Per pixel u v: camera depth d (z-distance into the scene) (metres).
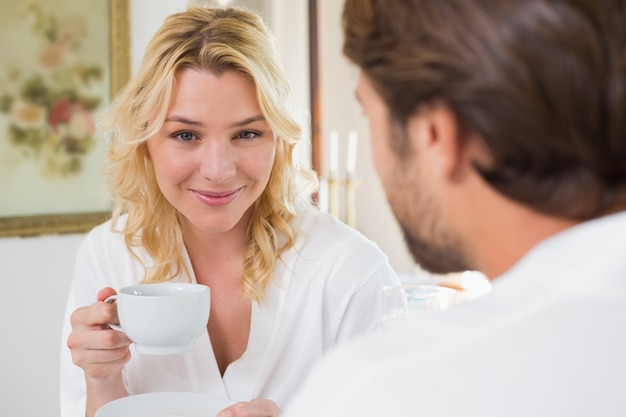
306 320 1.36
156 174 1.26
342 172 4.46
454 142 0.51
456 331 0.48
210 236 1.36
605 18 0.47
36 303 2.49
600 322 0.46
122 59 2.55
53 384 2.54
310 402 0.48
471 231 0.54
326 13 4.29
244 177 1.24
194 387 1.33
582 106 0.47
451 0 0.50
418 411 0.45
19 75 2.42
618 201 0.49
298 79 4.10
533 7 0.47
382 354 0.48
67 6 2.47
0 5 2.38
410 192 0.56
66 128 2.50
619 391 0.45
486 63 0.48
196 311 1.04
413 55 0.51
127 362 1.25
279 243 1.38
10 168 2.43
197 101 1.18
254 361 1.34
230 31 1.21
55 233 2.49
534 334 0.46
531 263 0.50
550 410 0.45
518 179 0.49
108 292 1.17
